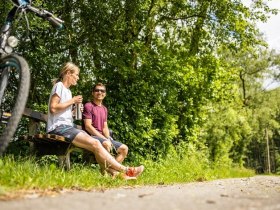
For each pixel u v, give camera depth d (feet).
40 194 8.18
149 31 39.58
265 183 20.01
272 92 111.75
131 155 31.73
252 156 208.44
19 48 28.73
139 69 34.30
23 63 11.56
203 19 42.96
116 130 31.19
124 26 34.86
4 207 5.89
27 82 11.32
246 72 103.50
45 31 30.66
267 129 153.17
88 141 16.30
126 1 35.40
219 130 82.84
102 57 33.09
